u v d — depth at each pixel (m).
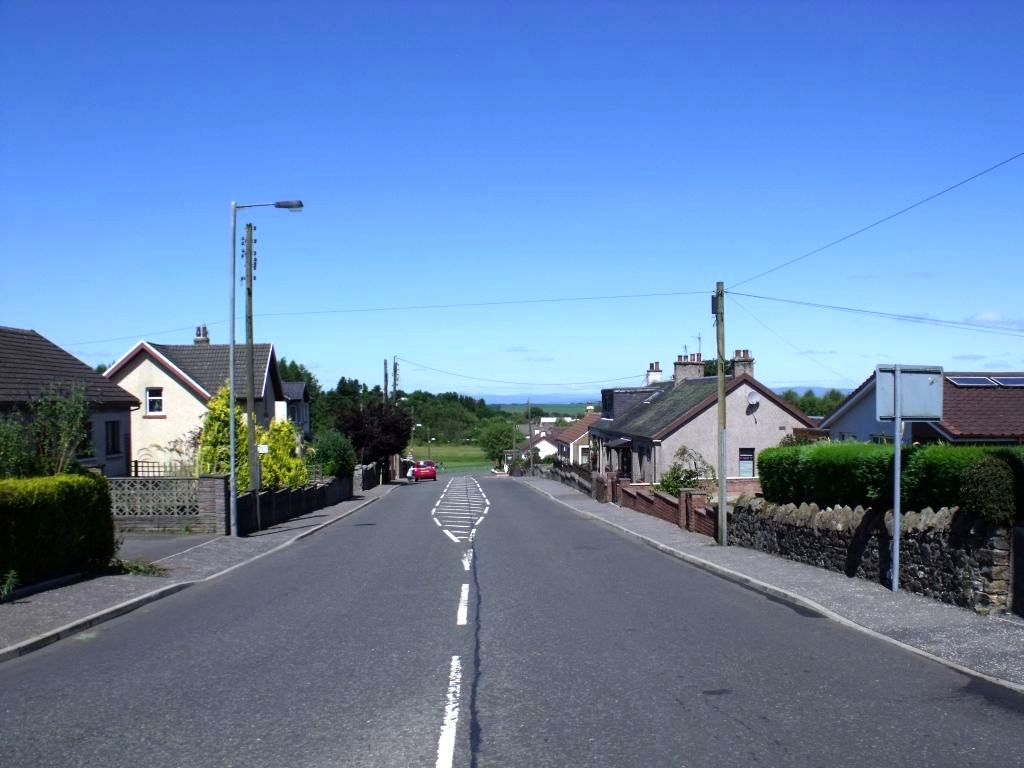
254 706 7.25
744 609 11.82
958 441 24.62
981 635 9.45
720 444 20.55
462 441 162.12
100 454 30.05
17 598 12.38
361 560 18.34
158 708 7.22
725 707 7.04
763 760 5.79
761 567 15.67
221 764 5.85
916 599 11.62
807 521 15.68
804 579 13.90
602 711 6.96
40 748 6.23
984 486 10.23
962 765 5.68
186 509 23.02
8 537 12.44
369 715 6.93
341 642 9.80
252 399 26.33
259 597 13.41
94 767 5.82
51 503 13.38
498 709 7.06
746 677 8.02
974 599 10.62
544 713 6.93
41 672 8.62
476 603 12.39
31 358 28.28
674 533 23.50
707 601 12.54
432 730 6.53
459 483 63.91
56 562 13.73
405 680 8.04
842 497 15.24
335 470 44.41
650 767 5.68
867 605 11.42
